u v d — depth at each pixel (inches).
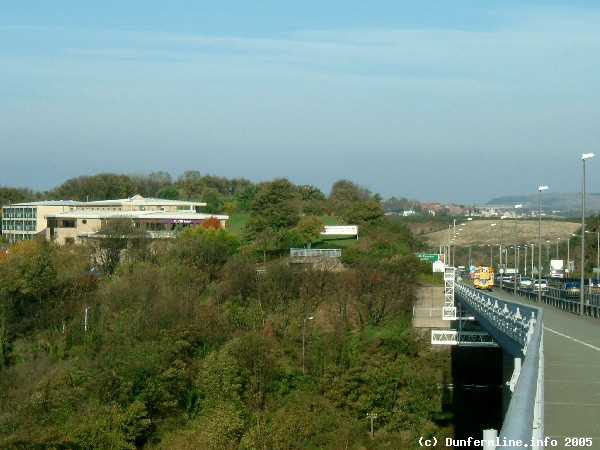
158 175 6555.1
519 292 2866.6
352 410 1694.1
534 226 6766.7
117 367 1672.0
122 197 5807.1
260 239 3112.7
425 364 1911.9
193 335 1934.1
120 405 1592.0
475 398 1718.8
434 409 1680.6
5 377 1727.4
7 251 2829.7
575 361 832.3
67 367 1747.0
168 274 2324.1
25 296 2119.8
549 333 1189.7
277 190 3811.5
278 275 2317.9
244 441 1472.7
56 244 2849.4
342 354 1936.5
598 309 1637.6
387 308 2250.2
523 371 384.2
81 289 2218.3
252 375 1786.4
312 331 2074.3
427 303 2402.8
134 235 2672.2
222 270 2487.7
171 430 1632.6
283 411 1708.9
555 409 576.7
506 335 985.5
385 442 1596.9
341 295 2241.6
